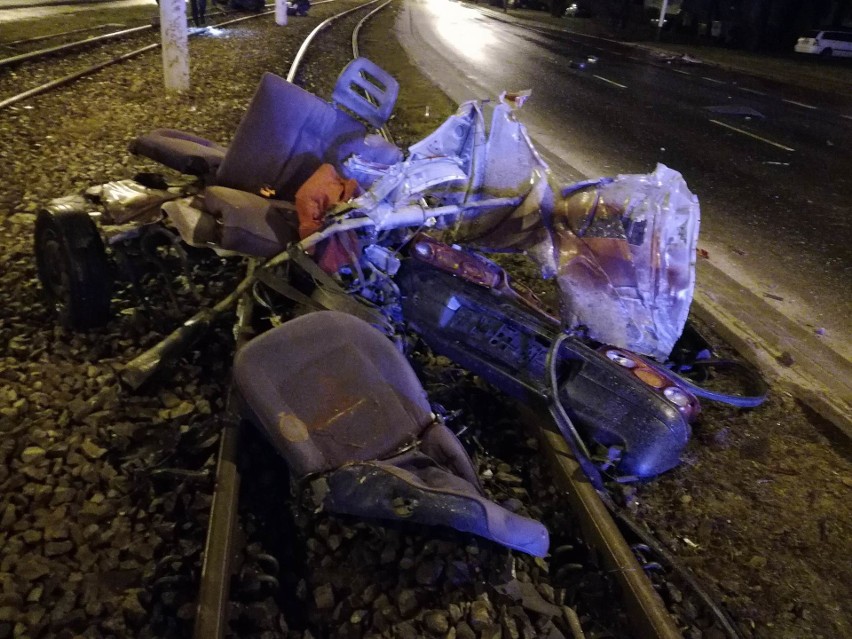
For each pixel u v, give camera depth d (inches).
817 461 170.2
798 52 1368.1
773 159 469.1
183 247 185.5
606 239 170.7
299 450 117.7
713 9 1599.4
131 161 308.0
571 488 143.6
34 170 283.0
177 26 430.3
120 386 154.3
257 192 175.6
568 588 126.4
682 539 144.4
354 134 180.7
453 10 2110.0
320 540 126.8
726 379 201.6
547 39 1304.1
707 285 262.5
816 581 136.9
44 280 179.5
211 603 102.0
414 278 164.7
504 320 162.1
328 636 112.0
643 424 149.9
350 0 1931.6
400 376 133.2
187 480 133.6
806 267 289.4
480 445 158.1
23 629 104.8
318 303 154.7
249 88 490.9
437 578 119.9
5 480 130.4
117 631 106.6
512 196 176.2
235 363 123.8
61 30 650.2
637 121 557.6
